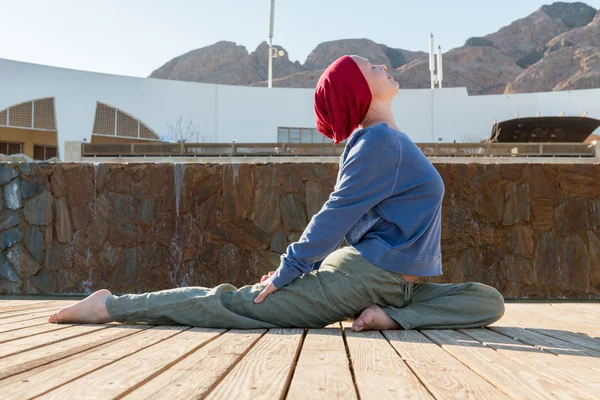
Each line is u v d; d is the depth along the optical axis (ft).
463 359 4.53
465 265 14.28
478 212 14.34
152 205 14.87
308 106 84.69
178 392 3.36
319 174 14.55
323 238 5.92
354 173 5.93
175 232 14.76
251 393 3.35
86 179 15.11
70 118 78.13
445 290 6.69
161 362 4.24
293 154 37.22
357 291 6.13
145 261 14.78
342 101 6.41
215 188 14.73
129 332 5.91
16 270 15.03
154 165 14.93
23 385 3.49
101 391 3.34
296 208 14.51
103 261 14.89
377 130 6.05
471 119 82.53
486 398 3.31
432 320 6.33
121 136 82.07
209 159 37.65
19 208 15.16
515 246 14.26
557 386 3.60
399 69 372.17
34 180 15.21
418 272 6.17
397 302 6.40
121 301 6.60
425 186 6.10
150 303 6.47
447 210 14.35
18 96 75.61
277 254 14.42
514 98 81.97
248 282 14.43
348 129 6.55
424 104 83.10
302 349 4.97
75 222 15.06
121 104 80.64
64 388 3.42
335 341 5.42
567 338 5.87
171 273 14.66
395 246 6.05
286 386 3.63
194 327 6.39
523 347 5.20
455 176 14.42
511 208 14.33
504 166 14.40
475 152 36.11
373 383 3.67
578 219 14.25
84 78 78.95
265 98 84.07
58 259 15.01
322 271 6.28
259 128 83.82
